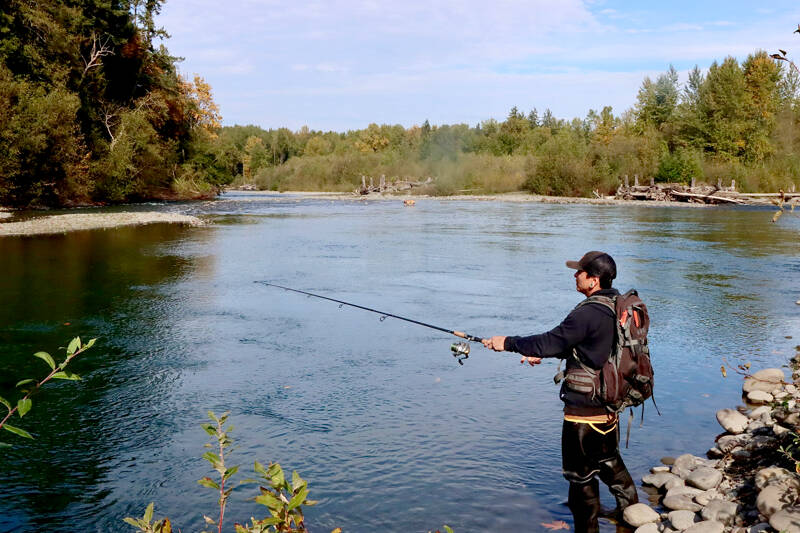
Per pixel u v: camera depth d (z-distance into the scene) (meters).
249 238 20.27
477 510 3.85
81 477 4.29
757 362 6.93
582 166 51.97
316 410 5.50
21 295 10.63
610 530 3.69
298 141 133.12
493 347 3.84
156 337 8.00
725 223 26.56
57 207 34.34
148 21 44.31
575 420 3.56
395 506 3.89
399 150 87.38
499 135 80.75
